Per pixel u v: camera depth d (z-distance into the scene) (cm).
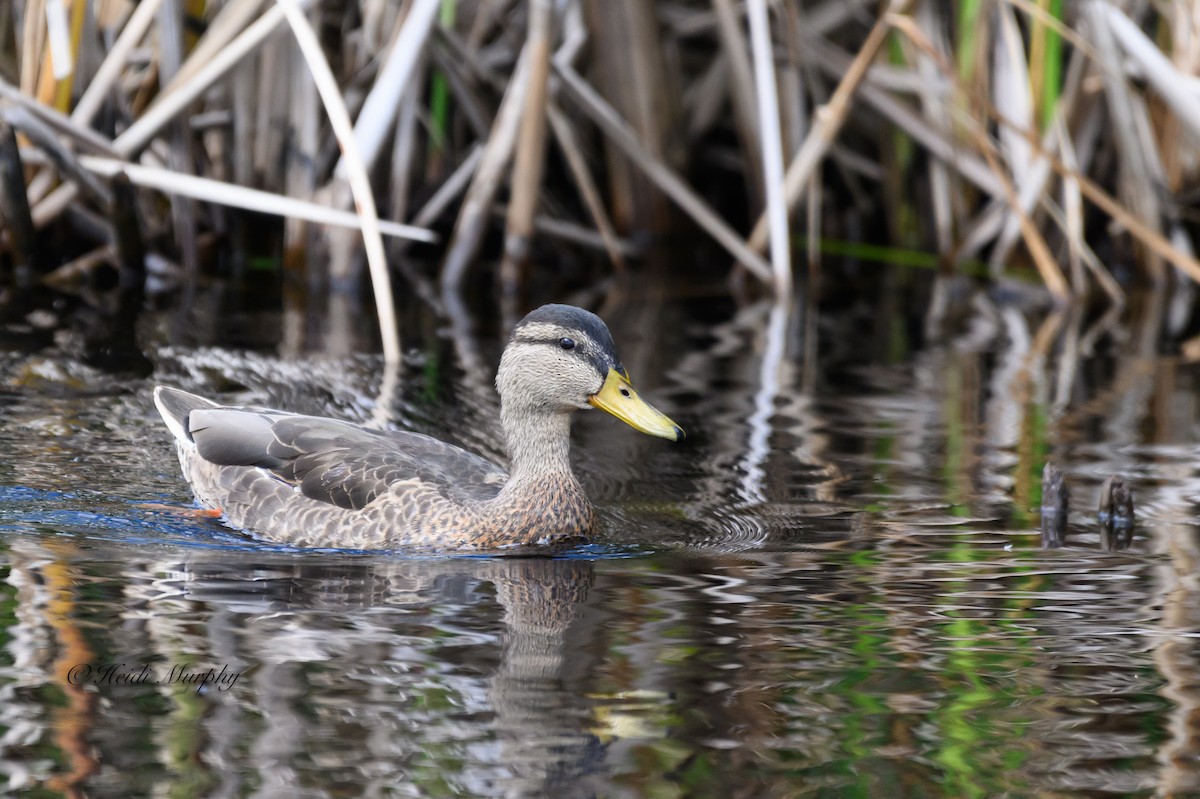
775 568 979
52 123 1614
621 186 2170
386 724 717
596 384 1080
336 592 923
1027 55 2033
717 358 1636
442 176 2097
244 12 1689
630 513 1129
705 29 2155
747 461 1253
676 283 2059
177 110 1661
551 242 2161
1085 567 977
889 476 1207
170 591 908
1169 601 908
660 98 2105
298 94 1862
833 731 720
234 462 1134
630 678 781
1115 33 1845
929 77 1992
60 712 720
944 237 2102
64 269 1828
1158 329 1833
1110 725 730
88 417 1316
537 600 912
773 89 1812
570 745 698
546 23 1820
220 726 710
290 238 1906
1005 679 786
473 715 729
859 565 985
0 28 1809
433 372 1516
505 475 1159
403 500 1072
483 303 1853
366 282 1947
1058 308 1955
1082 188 1831
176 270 1895
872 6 2127
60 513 1077
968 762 688
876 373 1584
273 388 1430
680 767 680
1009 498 1144
